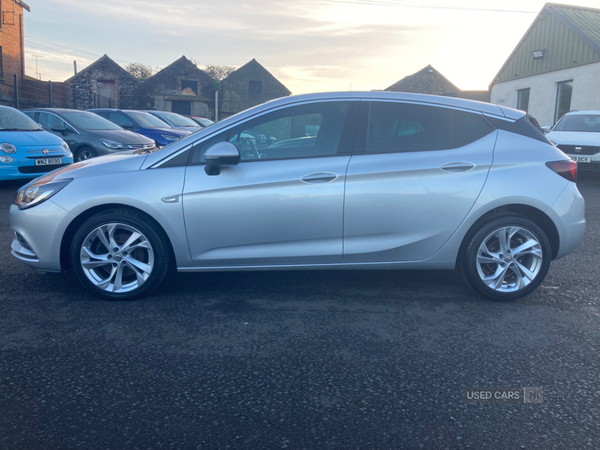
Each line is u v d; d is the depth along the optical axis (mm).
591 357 2865
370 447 2055
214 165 3531
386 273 4418
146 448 2035
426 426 2201
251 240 3605
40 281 4105
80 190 3572
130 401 2371
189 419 2234
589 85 18594
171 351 2891
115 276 3660
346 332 3174
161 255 3645
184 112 44469
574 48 19375
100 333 3119
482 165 3584
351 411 2311
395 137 3658
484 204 3562
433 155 3607
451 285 4117
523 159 3629
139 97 42812
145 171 3621
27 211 3621
